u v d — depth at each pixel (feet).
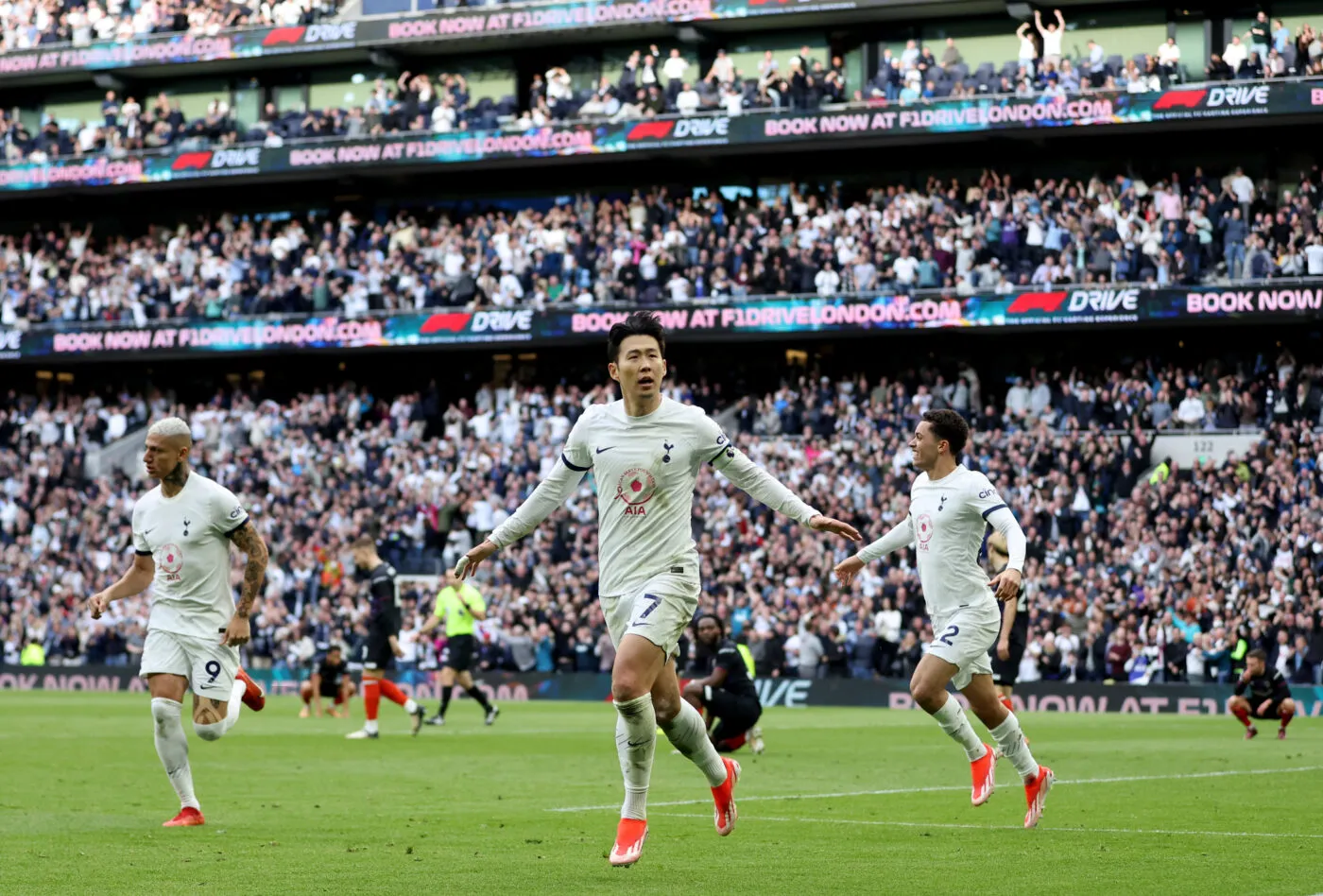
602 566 35.60
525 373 181.68
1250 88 148.46
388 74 191.21
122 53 192.13
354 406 174.19
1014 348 163.32
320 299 177.17
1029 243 153.79
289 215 194.08
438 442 166.40
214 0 191.01
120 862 37.24
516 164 173.37
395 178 186.60
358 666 151.02
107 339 182.91
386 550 160.35
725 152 166.71
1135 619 131.85
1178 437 146.72
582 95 175.22
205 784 60.70
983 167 168.45
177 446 44.57
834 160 172.45
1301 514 133.59
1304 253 145.18
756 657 139.54
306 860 37.65
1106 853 38.93
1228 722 110.11
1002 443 147.33
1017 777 63.77
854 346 168.76
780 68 174.70
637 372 34.96
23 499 177.47
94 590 165.99
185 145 186.09
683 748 35.58
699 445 35.22
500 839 42.29
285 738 88.89
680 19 170.40
